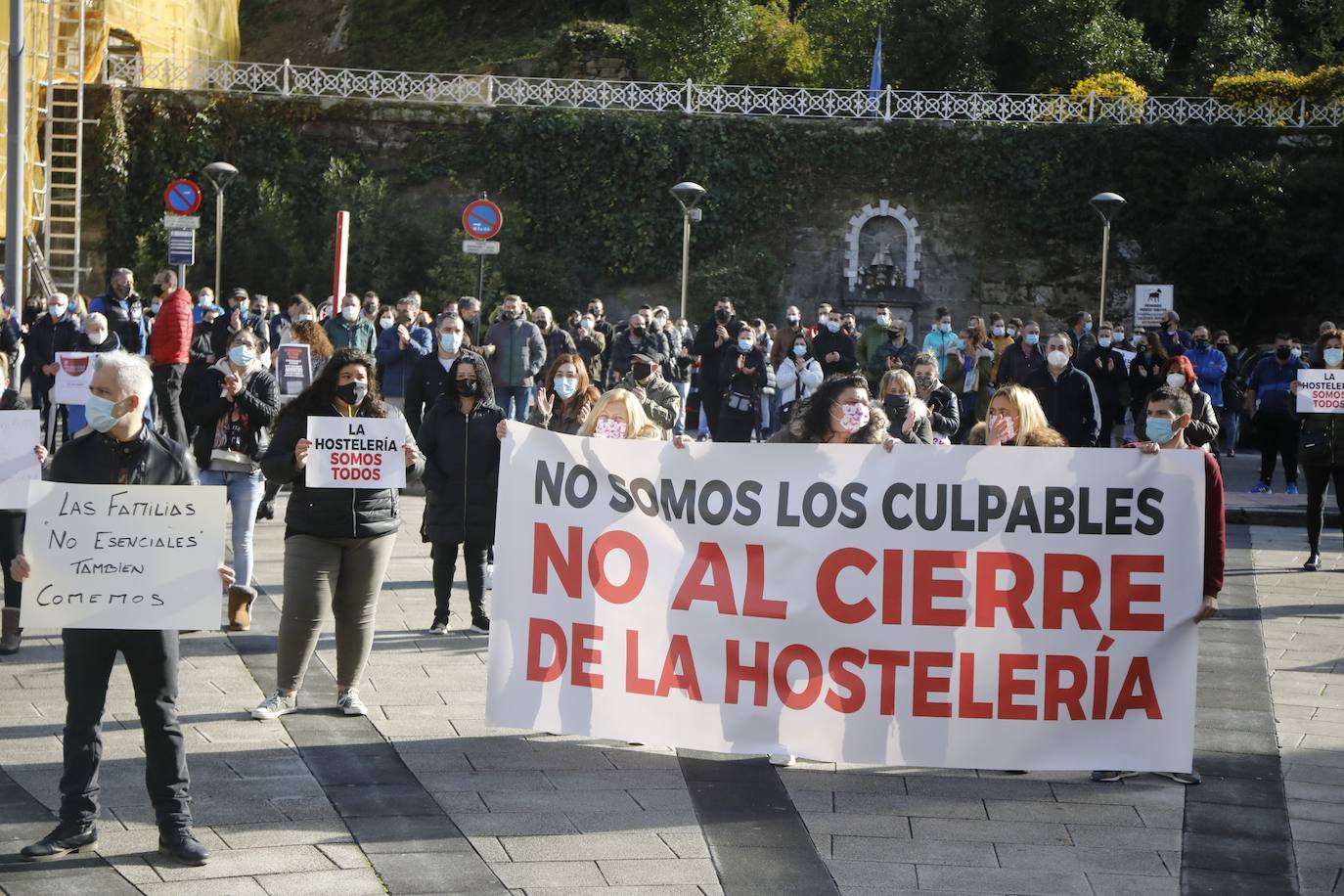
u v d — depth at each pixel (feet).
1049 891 18.74
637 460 23.70
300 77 123.65
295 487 26.04
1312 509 43.21
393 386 68.03
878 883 18.85
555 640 23.99
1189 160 121.29
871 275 121.80
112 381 19.35
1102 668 23.09
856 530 23.25
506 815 21.13
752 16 154.20
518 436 24.08
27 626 19.01
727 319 65.57
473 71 168.35
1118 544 23.07
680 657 23.61
